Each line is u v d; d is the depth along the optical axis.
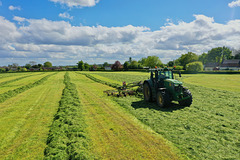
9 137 5.35
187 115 7.15
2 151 4.52
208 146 4.54
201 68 47.28
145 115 7.24
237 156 4.05
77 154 4.11
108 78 29.30
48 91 14.70
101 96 11.83
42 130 5.86
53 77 33.38
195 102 9.52
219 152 4.25
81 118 6.92
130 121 6.56
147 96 9.88
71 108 8.35
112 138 5.13
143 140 4.96
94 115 7.41
